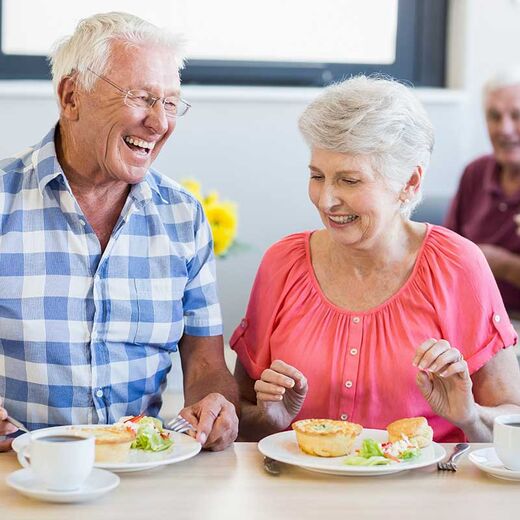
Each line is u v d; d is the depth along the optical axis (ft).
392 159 6.83
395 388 7.11
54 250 6.88
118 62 6.63
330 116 6.75
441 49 16.07
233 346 7.77
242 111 15.23
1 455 6.05
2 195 6.86
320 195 6.94
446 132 15.80
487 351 7.22
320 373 7.24
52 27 15.11
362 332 7.25
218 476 5.71
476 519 5.07
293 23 15.74
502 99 14.03
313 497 5.36
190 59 15.48
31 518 4.95
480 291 7.29
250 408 7.14
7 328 6.76
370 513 5.13
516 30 15.84
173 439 6.18
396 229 7.31
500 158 14.23
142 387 7.14
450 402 6.57
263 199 15.39
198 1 15.46
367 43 15.94
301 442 6.03
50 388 6.80
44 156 6.89
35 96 14.76
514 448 5.69
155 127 6.72
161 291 7.15
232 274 15.26
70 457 5.10
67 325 6.83
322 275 7.49
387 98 6.81
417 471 5.90
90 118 6.70
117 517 4.99
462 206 14.78
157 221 7.20
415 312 7.24
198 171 15.26
